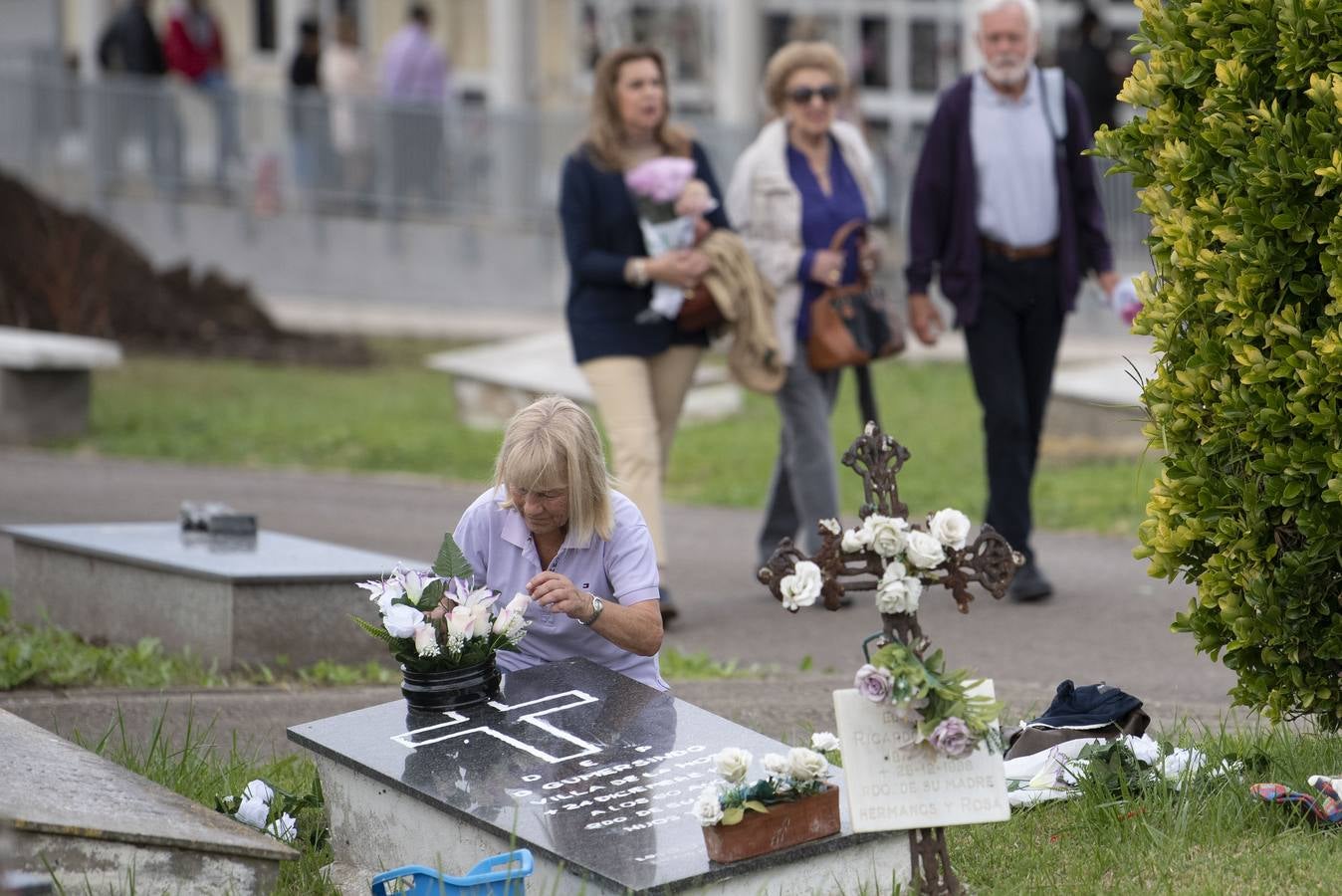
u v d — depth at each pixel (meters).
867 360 11.89
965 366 23.34
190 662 10.22
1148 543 7.40
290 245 30.16
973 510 15.18
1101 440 17.83
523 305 29.25
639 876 5.55
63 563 11.21
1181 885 6.15
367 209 29.84
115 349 19.31
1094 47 25.42
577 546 7.25
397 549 14.26
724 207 12.12
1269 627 7.09
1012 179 11.48
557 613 7.26
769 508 12.84
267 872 6.11
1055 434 18.06
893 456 5.79
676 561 14.01
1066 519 14.94
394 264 29.81
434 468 18.02
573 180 11.62
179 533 11.48
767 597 12.72
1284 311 6.87
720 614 12.27
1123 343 24.39
